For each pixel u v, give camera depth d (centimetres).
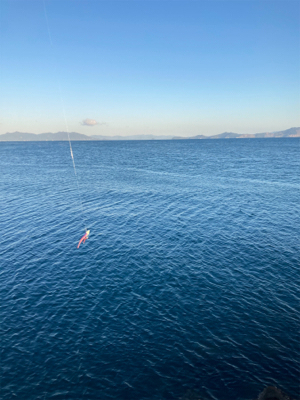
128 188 6406
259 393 1608
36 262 3045
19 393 1614
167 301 2405
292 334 2050
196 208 4869
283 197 5609
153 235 3734
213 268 2933
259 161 11775
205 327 2111
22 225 4100
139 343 1962
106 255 3200
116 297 2456
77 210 4788
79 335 2031
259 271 2883
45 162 12031
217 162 11562
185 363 1808
